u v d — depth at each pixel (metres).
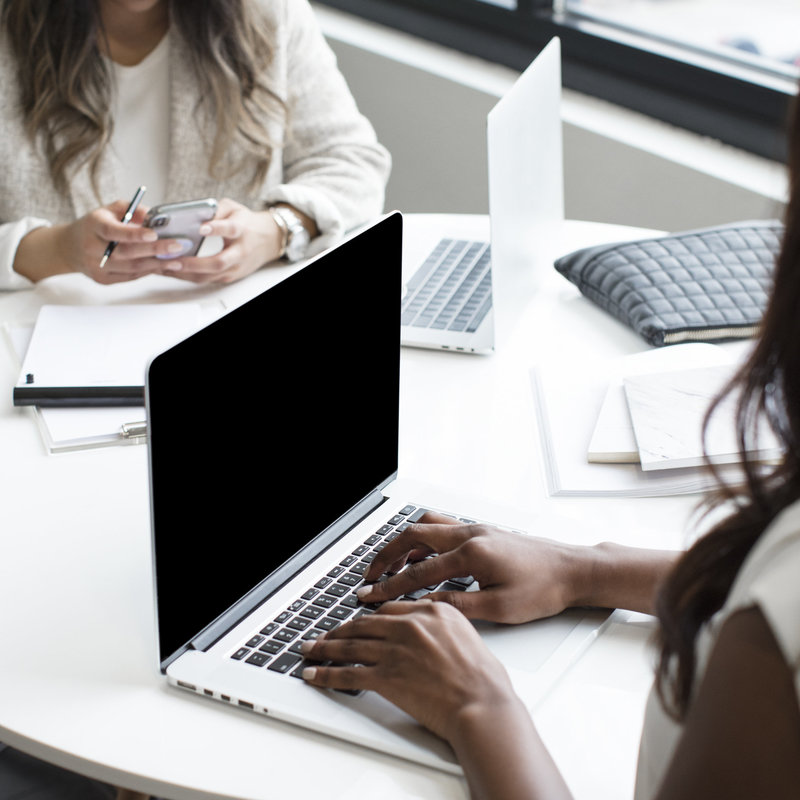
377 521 1.01
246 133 1.68
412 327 1.36
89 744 0.76
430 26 2.58
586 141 2.21
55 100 1.58
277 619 0.87
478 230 1.65
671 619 0.58
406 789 0.72
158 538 0.76
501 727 0.70
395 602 0.81
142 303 1.42
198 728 0.77
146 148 1.72
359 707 0.77
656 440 1.10
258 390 0.84
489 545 0.87
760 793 0.48
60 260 1.43
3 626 0.87
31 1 1.53
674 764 0.51
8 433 1.15
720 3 2.17
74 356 1.24
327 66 1.79
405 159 2.60
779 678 0.47
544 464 1.12
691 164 2.06
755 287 1.39
